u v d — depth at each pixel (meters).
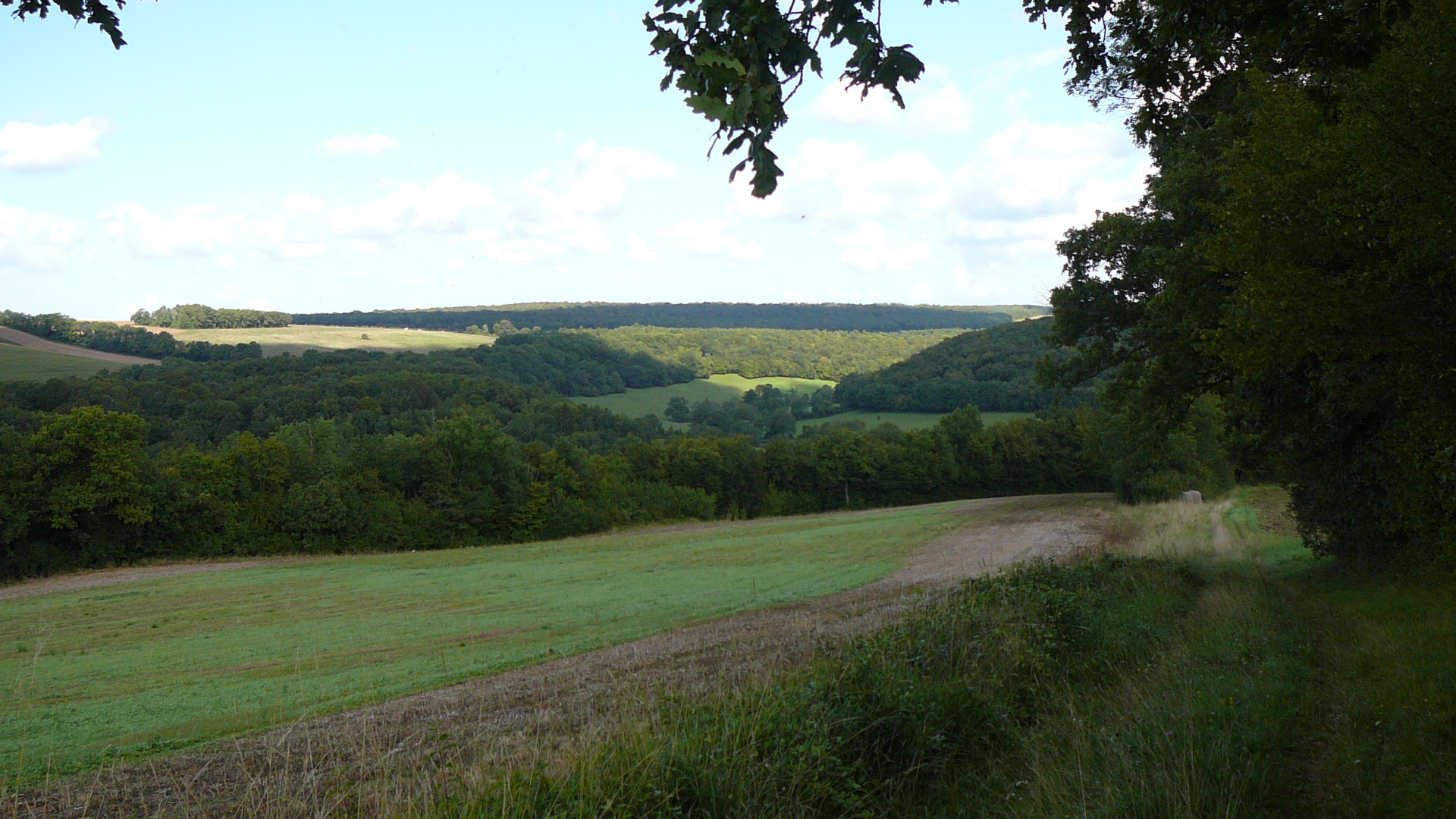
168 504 48.19
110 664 20.64
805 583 29.55
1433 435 8.55
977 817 5.62
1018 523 53.09
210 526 50.28
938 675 7.70
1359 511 16.77
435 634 22.97
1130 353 18.44
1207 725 6.25
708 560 43.72
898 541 47.38
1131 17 6.91
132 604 33.53
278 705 12.67
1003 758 6.46
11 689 16.95
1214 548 26.92
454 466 61.12
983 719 7.03
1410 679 7.00
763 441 108.38
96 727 12.47
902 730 6.48
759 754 5.64
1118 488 62.72
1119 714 7.01
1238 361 8.88
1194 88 8.88
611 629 20.67
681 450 82.88
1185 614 12.50
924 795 6.11
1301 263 7.89
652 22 3.17
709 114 2.93
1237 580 16.31
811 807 5.23
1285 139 7.92
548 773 5.24
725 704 6.47
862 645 8.61
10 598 36.03
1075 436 87.69
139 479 47.53
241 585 38.91
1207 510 45.84
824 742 5.77
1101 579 14.91
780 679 7.45
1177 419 18.14
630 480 78.69
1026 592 11.48
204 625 27.94
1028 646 9.02
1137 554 23.44
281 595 35.53
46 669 20.19
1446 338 7.23
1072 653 9.65
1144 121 9.65
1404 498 13.96
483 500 60.41
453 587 36.66
